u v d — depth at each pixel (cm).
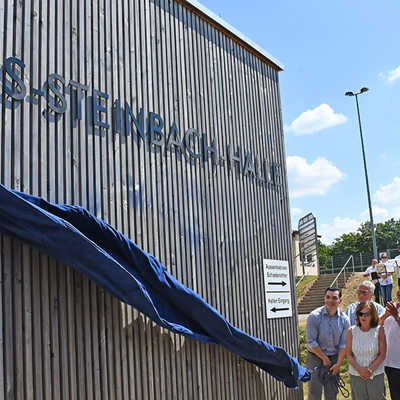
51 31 602
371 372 732
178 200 739
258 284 874
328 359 783
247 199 884
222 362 759
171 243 714
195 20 837
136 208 669
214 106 845
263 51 987
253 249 877
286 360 787
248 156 900
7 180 531
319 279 2627
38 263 545
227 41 905
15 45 562
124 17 702
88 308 585
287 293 946
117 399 599
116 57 680
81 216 566
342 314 804
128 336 625
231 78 898
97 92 643
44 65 588
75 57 625
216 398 738
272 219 942
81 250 539
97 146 633
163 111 741
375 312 747
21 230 509
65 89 606
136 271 619
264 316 876
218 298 780
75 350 565
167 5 782
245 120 915
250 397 802
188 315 672
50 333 545
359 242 9350
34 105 569
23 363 518
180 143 759
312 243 3200
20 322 520
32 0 586
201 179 788
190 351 709
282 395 874
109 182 640
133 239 657
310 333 797
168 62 766
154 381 650
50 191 570
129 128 679
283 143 1019
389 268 1686
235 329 721
